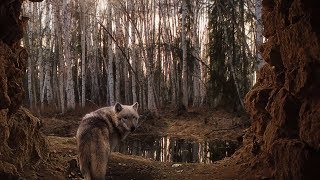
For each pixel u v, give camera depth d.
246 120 20.91
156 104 30.67
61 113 28.20
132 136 19.80
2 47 6.33
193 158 13.65
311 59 6.12
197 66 32.47
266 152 8.00
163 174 9.09
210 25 27.53
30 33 33.53
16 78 7.11
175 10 38.25
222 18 25.92
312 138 5.92
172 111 28.97
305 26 6.18
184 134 20.28
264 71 9.11
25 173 7.15
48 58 36.03
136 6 36.34
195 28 34.50
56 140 11.79
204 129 20.84
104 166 7.34
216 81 26.08
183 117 25.52
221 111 26.14
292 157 6.45
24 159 7.34
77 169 8.49
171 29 38.94
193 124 22.36
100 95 42.22
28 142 7.54
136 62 35.75
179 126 22.34
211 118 23.67
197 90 32.78
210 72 26.48
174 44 35.88
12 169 6.46
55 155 8.98
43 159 8.12
